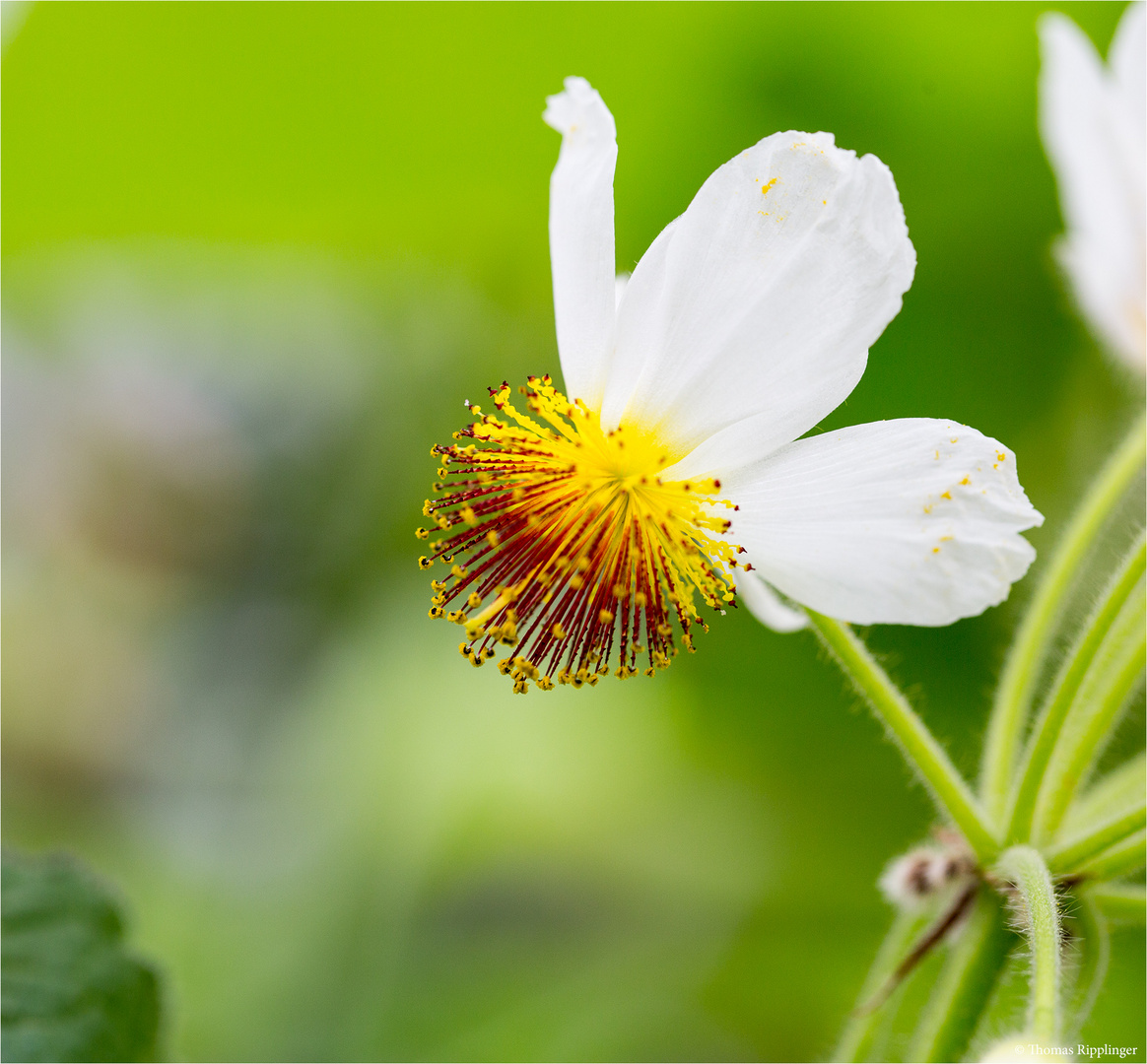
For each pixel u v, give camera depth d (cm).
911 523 26
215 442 55
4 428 56
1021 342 34
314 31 32
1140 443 28
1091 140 30
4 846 29
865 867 34
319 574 54
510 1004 36
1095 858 27
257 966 37
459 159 33
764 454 26
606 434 27
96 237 33
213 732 52
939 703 33
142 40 32
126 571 59
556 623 27
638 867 37
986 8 32
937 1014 27
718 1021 35
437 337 46
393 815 38
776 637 35
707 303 26
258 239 34
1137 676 27
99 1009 28
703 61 33
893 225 26
